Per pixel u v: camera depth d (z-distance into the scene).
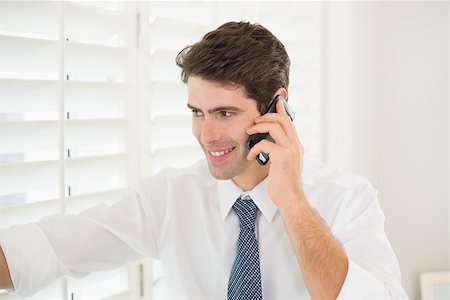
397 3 2.20
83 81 1.21
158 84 1.39
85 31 1.24
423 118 2.26
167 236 1.21
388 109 2.24
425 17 2.21
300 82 1.99
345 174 1.26
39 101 1.13
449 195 2.29
